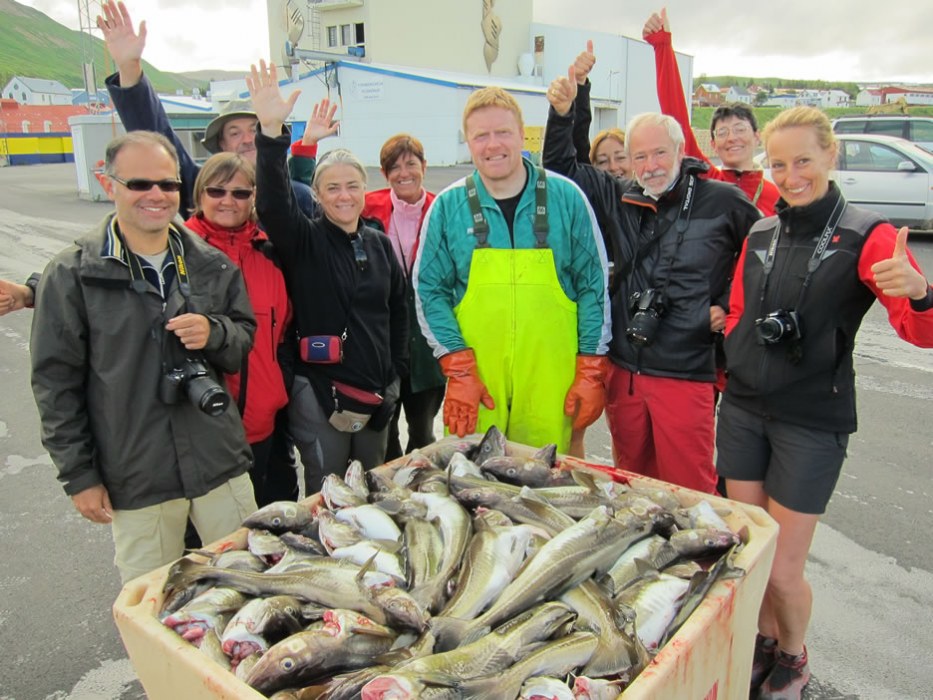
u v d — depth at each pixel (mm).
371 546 2227
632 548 2270
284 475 3785
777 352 2584
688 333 3277
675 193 3250
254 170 3203
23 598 3557
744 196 3279
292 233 3150
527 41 44188
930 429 5312
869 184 11672
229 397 2496
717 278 3268
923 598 3406
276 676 1658
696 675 1882
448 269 3277
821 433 2555
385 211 4340
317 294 3273
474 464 2836
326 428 3430
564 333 3205
